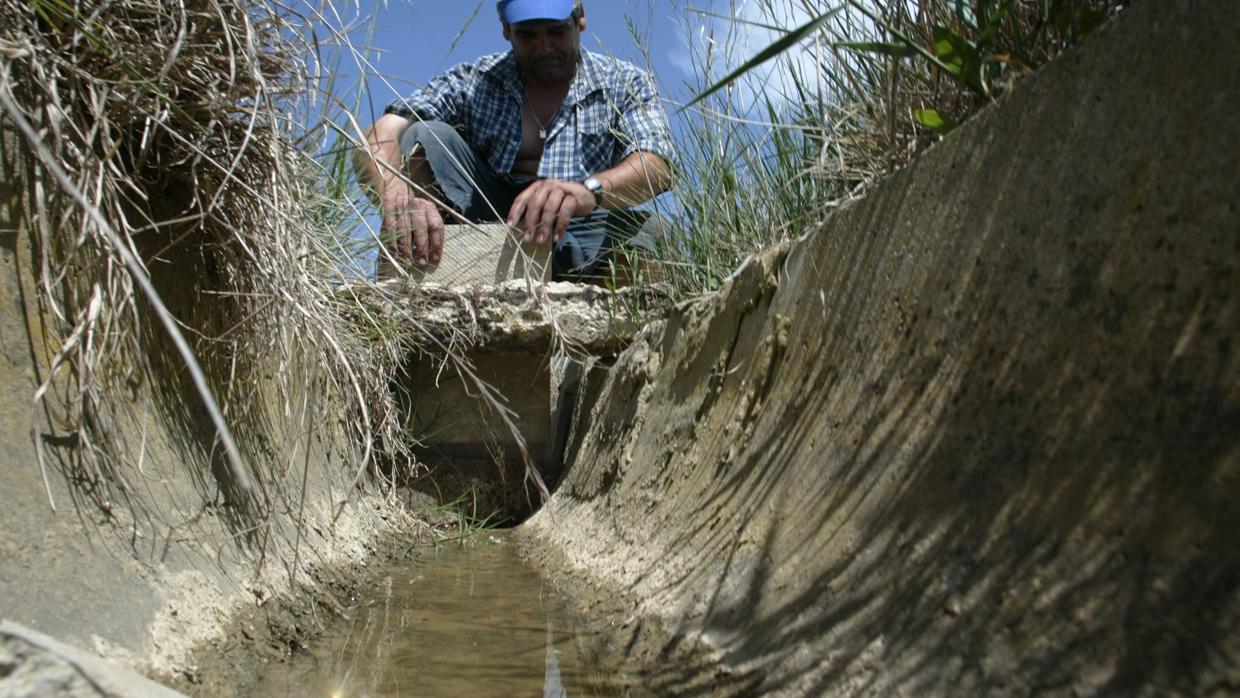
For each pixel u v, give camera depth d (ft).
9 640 3.32
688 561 7.42
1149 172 3.93
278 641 6.71
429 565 11.19
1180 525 3.22
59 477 5.26
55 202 5.52
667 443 9.89
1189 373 3.43
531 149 15.78
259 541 7.47
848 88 8.29
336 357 8.37
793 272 7.91
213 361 7.43
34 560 4.81
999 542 4.04
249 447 7.96
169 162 6.58
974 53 5.85
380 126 14.28
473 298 13.74
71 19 5.45
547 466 15.14
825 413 6.34
